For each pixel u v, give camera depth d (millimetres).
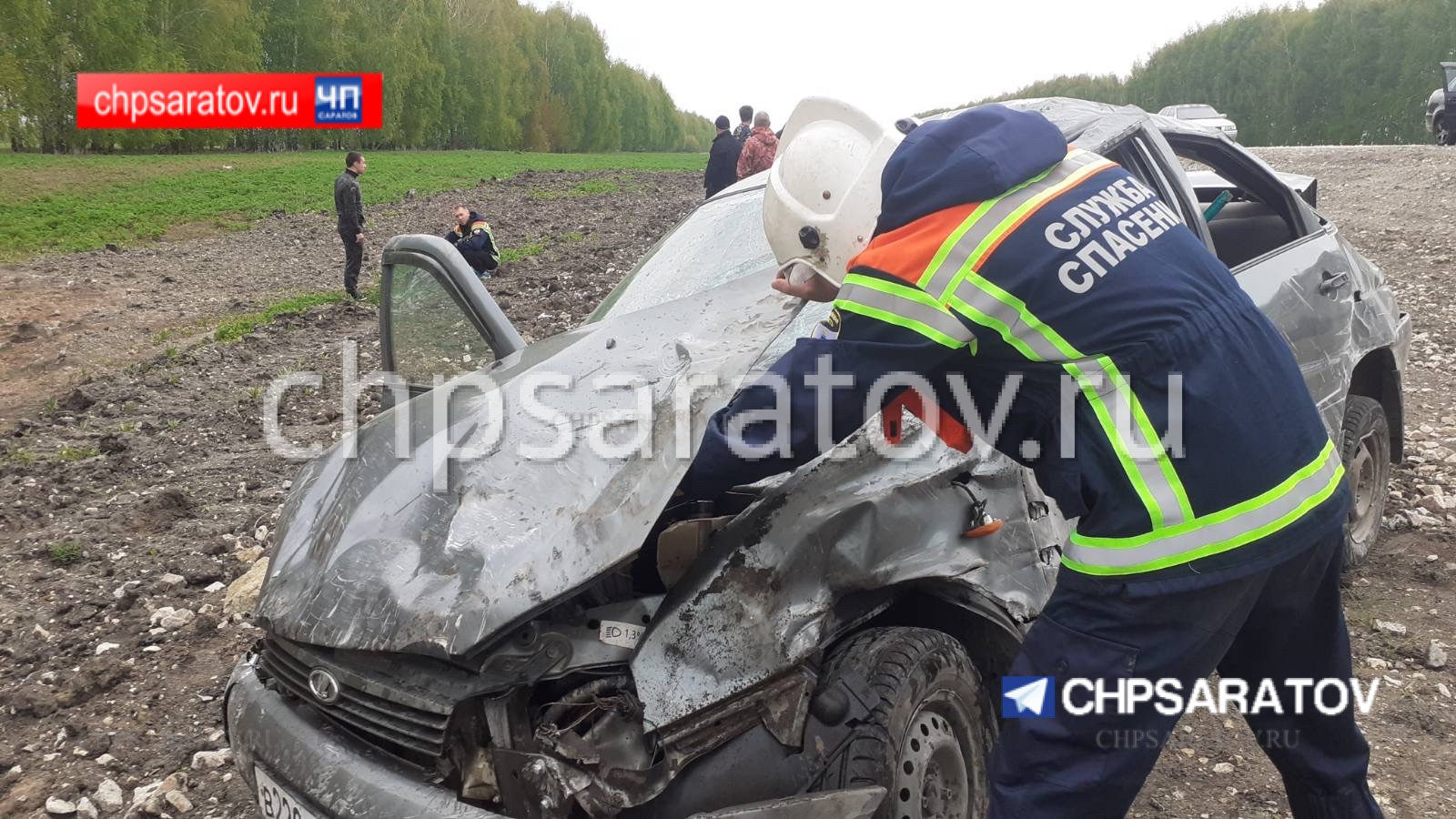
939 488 2430
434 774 2119
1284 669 2168
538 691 2229
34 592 4605
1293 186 4699
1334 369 3686
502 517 2307
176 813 3096
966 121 1955
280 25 63219
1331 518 1898
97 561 4898
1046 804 1886
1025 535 2594
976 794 2416
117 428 7129
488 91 77500
